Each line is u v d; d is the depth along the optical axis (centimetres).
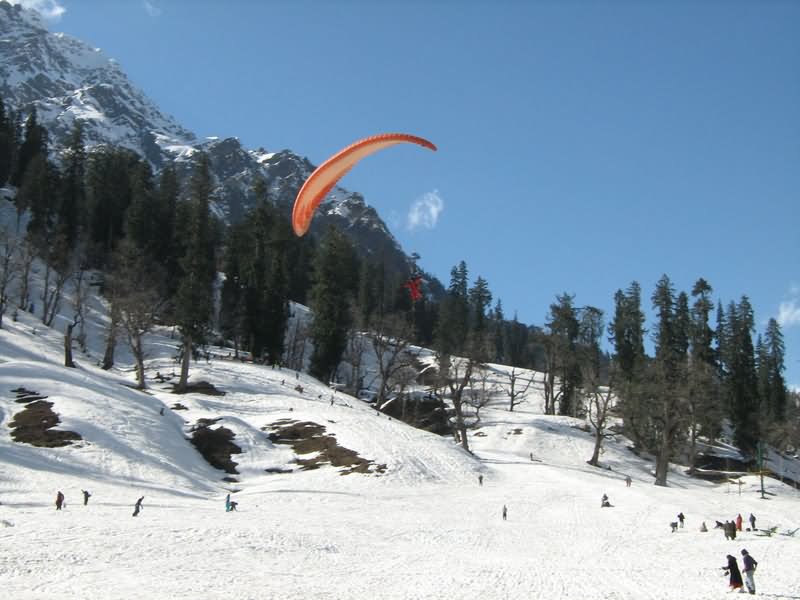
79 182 10969
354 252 12925
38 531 2794
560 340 9638
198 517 3494
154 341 8656
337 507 4253
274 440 5734
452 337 10669
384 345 8769
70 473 4194
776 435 8919
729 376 9175
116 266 8825
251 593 2086
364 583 2384
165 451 4984
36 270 9819
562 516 4362
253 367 7850
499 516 4266
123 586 2059
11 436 4606
